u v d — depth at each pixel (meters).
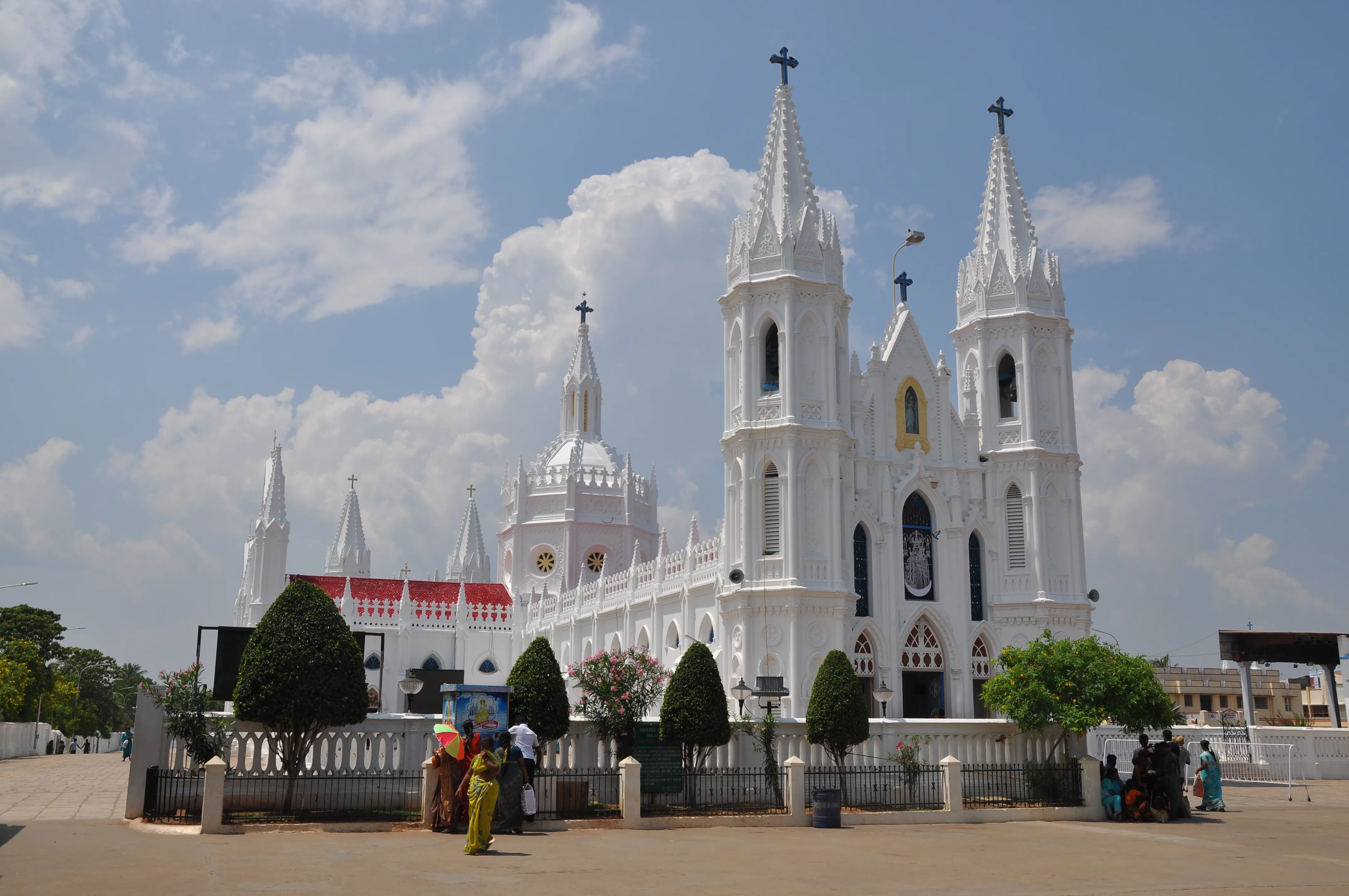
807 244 54.66
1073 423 58.06
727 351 55.72
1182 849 28.88
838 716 38.12
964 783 39.34
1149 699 39.00
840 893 20.44
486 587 100.12
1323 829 34.25
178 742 32.41
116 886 19.38
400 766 33.09
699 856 25.31
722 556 54.56
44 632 150.62
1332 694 61.56
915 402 58.03
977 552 57.59
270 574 93.06
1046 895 20.81
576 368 113.19
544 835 29.50
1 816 33.03
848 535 53.94
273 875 20.92
